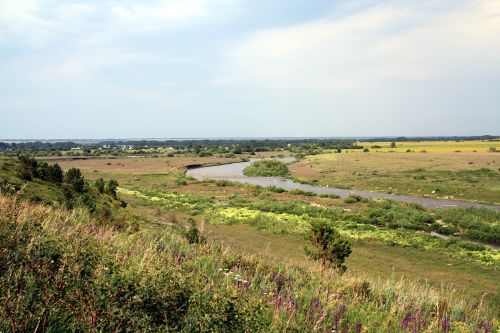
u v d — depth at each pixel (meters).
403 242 29.81
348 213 42.12
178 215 40.53
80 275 3.86
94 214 15.23
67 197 18.20
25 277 3.70
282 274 7.93
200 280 4.88
